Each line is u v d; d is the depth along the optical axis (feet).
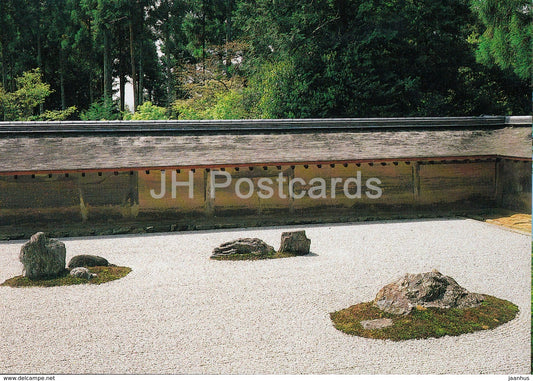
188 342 28.50
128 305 34.19
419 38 109.70
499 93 122.11
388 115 104.17
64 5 170.30
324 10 109.40
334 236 54.39
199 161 58.70
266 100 107.34
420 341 28.37
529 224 57.88
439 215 66.44
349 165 63.46
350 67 103.19
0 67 176.24
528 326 30.14
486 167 67.87
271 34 110.22
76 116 184.14
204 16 173.88
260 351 27.37
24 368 25.73
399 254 46.32
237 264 43.70
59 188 57.16
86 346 28.19
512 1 83.82
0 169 54.29
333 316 31.86
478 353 26.99
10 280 39.75
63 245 41.22
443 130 74.23
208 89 136.56
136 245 51.49
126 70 186.50
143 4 156.97
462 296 32.78
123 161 57.93
